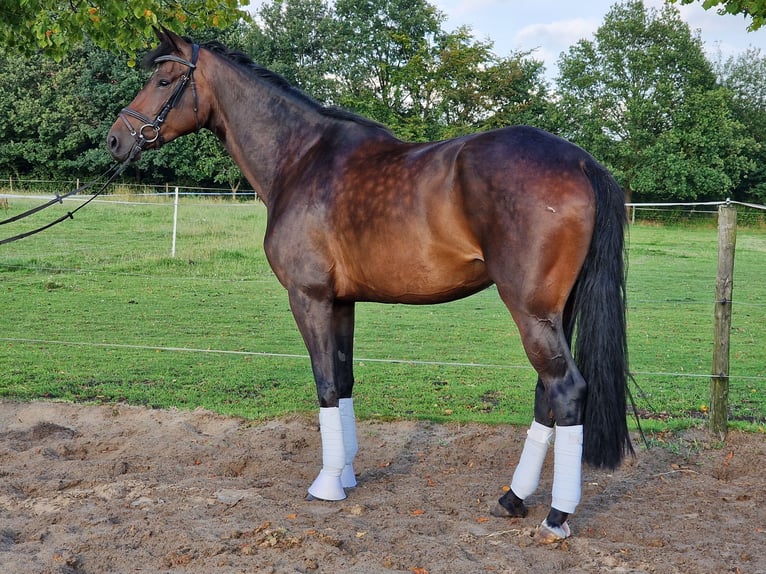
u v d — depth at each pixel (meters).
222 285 12.30
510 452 4.68
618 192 3.08
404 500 3.79
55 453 4.66
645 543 3.26
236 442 4.92
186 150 31.58
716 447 4.77
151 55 4.12
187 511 3.53
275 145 3.99
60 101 32.16
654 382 6.86
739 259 18.31
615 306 3.06
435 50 29.84
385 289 3.44
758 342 8.97
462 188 3.10
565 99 35.31
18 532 3.29
